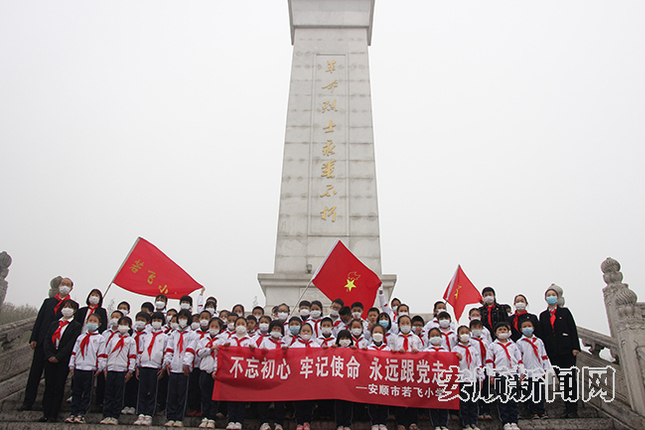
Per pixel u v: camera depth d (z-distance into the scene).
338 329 9.39
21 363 10.54
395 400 8.05
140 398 8.52
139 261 10.84
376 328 8.62
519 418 9.05
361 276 10.56
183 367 8.41
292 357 8.31
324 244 16.28
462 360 8.47
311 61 19.61
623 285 10.11
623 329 9.10
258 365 8.25
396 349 8.65
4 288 10.31
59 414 8.84
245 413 8.99
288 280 15.28
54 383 8.49
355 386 8.11
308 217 16.66
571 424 8.39
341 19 20.48
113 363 8.43
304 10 20.66
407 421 8.32
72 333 8.73
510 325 9.67
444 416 8.18
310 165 17.47
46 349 8.49
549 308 9.66
